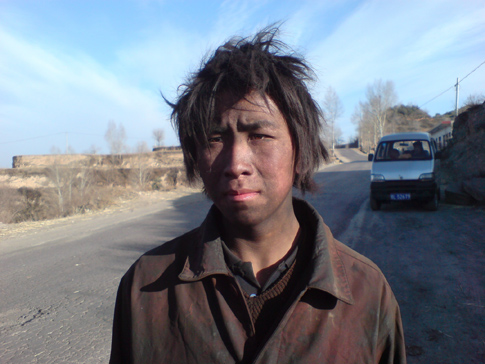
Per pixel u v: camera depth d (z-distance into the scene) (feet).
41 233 28.76
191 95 2.54
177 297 2.57
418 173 25.46
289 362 2.21
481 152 35.81
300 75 2.64
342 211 27.71
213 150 2.44
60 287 14.83
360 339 2.40
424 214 24.62
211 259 2.55
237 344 2.31
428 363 7.95
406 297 11.29
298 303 2.39
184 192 52.70
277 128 2.41
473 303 10.48
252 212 2.38
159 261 2.89
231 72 2.36
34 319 11.79
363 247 17.28
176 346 2.43
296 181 2.78
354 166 100.58
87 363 9.03
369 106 234.79
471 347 8.38
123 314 2.87
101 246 22.24
